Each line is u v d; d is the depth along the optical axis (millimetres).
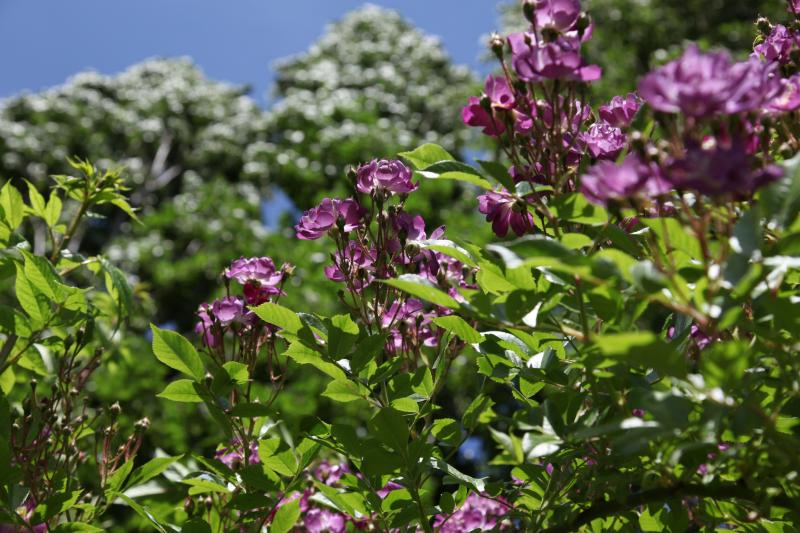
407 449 1875
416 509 2033
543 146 1866
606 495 1970
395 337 2354
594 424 1711
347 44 22031
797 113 1731
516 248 1361
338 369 1977
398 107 18844
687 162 1251
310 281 12320
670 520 1953
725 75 1296
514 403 9609
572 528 1783
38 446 2482
